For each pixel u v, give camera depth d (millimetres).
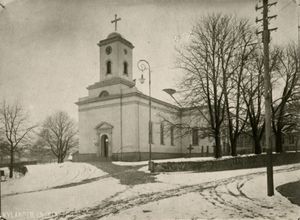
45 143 52469
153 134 39406
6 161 29516
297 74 25375
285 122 28906
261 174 20031
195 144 43469
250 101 26172
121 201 12812
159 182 18547
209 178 19500
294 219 9070
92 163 32875
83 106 40688
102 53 40156
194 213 10023
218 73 24859
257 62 24844
